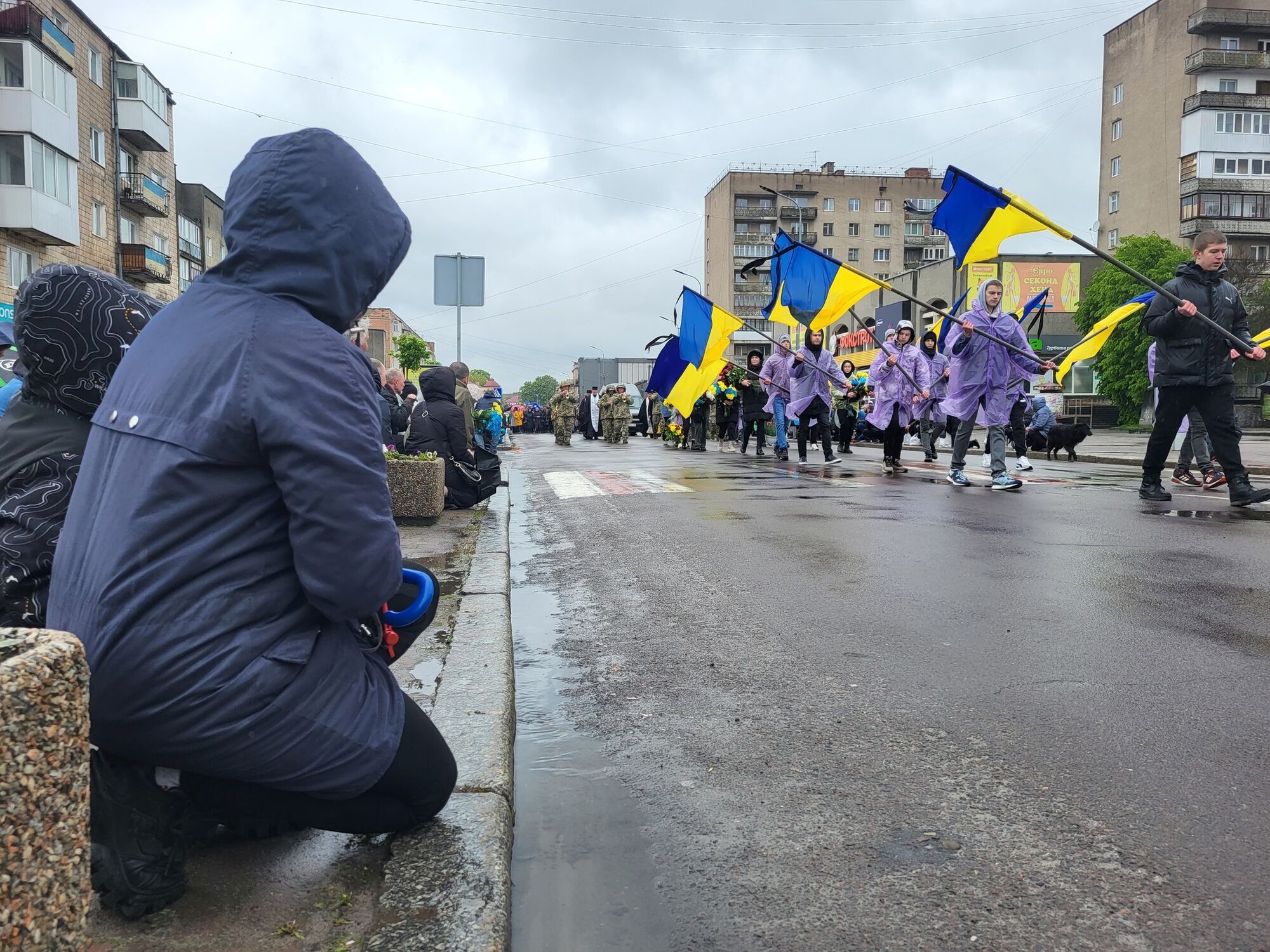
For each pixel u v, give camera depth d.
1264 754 2.85
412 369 46.19
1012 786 2.68
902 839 2.39
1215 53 55.75
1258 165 56.66
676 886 2.21
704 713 3.33
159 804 1.94
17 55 28.75
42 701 1.27
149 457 1.85
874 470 13.98
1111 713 3.21
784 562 5.97
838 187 99.06
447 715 3.04
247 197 1.98
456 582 5.31
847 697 3.43
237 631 1.86
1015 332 10.40
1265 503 8.56
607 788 2.75
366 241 2.03
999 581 5.25
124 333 2.38
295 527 1.88
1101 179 65.25
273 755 1.91
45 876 1.28
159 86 40.34
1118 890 2.13
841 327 56.31
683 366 15.71
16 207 28.83
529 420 51.03
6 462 2.35
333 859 2.21
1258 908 2.05
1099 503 8.59
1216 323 8.03
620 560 6.33
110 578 1.81
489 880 2.08
